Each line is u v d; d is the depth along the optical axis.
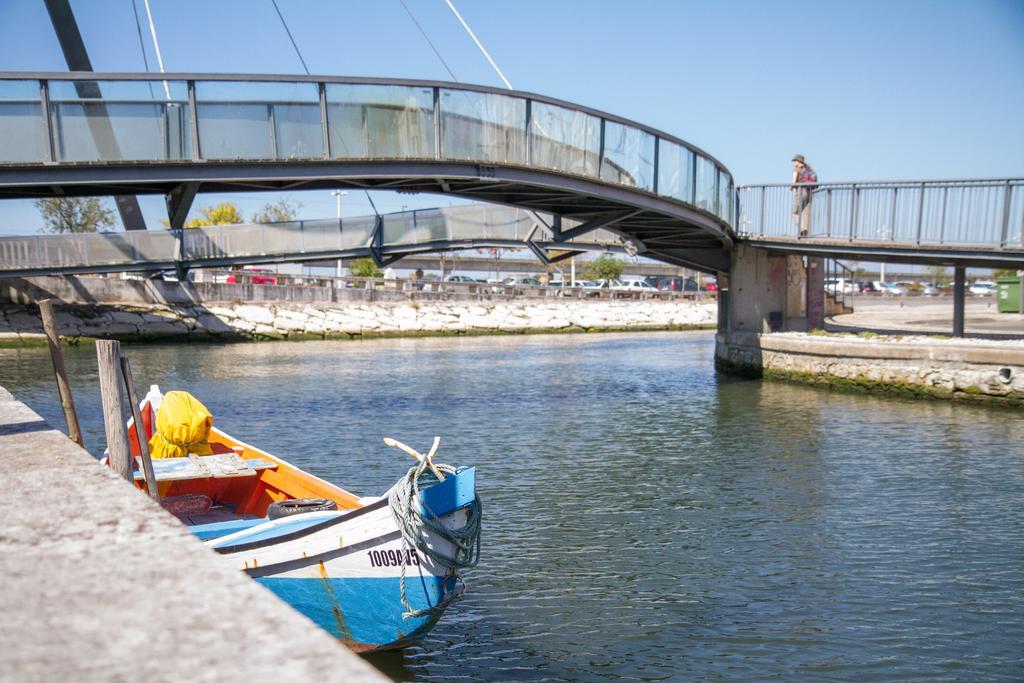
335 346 46.62
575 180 20.45
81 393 24.50
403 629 7.18
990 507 12.25
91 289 45.62
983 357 22.23
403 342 50.81
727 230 28.78
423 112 17.77
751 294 31.19
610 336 59.03
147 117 15.61
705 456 16.08
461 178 18.34
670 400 24.11
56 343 8.01
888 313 43.69
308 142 16.75
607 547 10.52
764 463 15.38
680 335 60.59
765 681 7.01
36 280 43.91
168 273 50.94
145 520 3.12
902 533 11.05
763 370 29.52
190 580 2.41
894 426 19.22
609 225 25.50
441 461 15.62
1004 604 8.63
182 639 1.97
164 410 10.59
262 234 34.47
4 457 4.72
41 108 14.89
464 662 7.38
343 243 33.81
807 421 20.16
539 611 8.50
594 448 16.95
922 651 7.56
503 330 60.69
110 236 33.91
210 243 34.34
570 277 106.62
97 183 15.59
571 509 12.28
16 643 1.97
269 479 9.48
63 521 3.12
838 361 26.02
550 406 22.95
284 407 22.58
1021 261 23.23
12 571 2.51
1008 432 18.27
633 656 7.47
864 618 8.30
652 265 117.31
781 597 8.84
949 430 18.61
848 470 14.70
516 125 19.16
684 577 9.45
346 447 16.91
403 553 6.97
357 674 1.76
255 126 16.33
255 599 2.24
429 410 22.14
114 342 7.08
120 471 7.14
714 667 7.27
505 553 10.29
